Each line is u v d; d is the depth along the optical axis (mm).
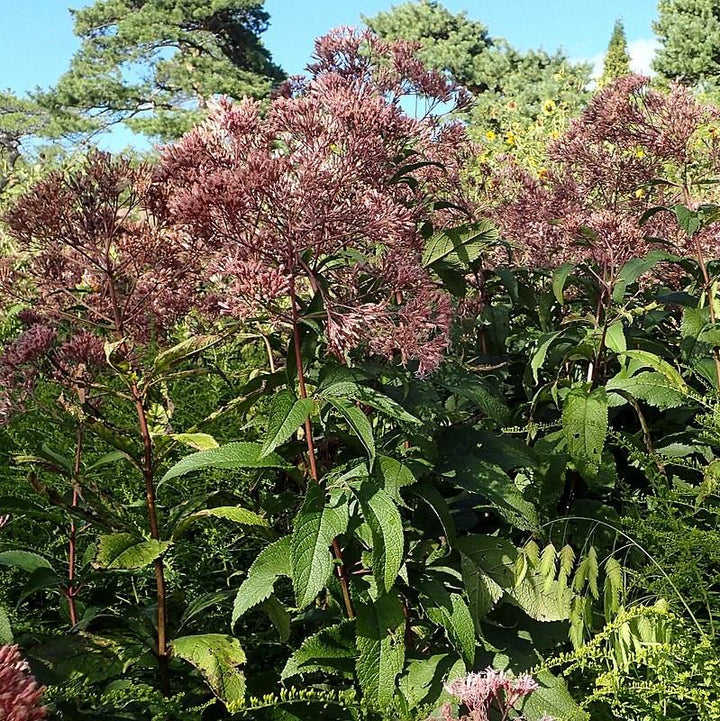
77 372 3133
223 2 34781
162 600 2867
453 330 3947
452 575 3150
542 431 3873
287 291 2713
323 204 2688
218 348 4598
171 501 4078
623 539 3367
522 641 3168
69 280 3385
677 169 4461
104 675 2730
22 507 2850
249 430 4164
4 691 1582
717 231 4105
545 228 4551
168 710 2650
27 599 3754
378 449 3111
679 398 3395
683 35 28594
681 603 2967
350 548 3000
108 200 3070
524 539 3547
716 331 3561
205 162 2979
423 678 2861
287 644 3209
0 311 5566
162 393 3678
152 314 3266
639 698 2654
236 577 3850
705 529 3330
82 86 33188
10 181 11531
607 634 2766
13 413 3236
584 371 4016
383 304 2801
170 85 34406
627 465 3895
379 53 3936
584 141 4512
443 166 3654
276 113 3070
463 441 3357
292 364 2879
